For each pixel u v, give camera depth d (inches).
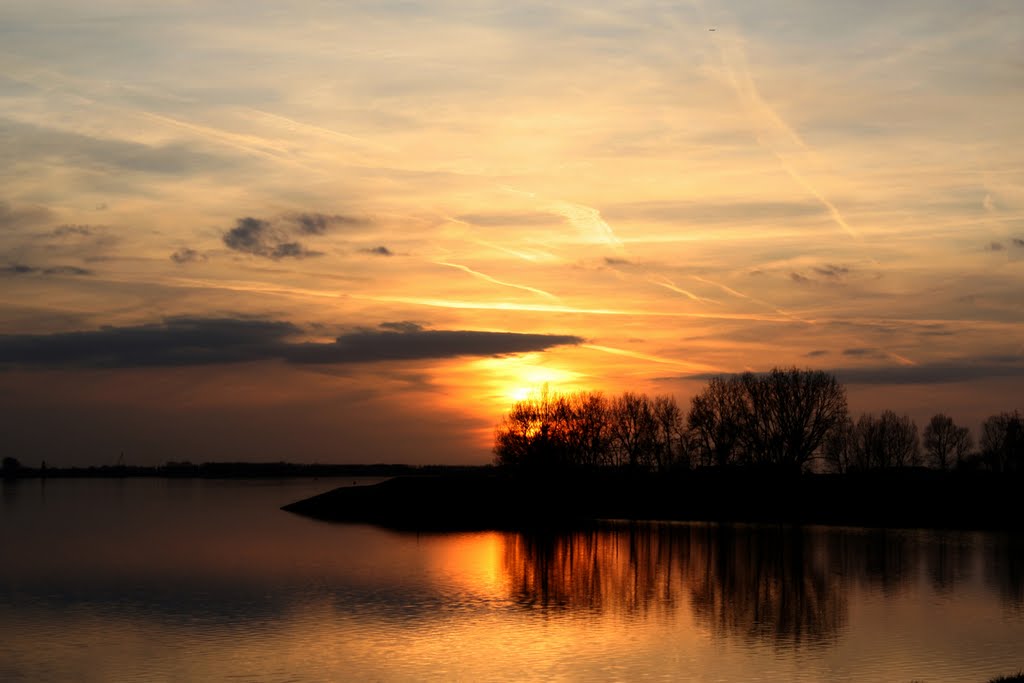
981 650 2005.4
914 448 7839.6
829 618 2380.7
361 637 2175.2
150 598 2716.5
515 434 6648.6
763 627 2282.2
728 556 3703.3
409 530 4995.1
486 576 3176.7
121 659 1987.0
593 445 6747.1
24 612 2508.6
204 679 1831.9
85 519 5964.6
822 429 6063.0
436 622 2353.6
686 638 2164.1
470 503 6156.5
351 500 6565.0
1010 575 3107.8
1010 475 6205.7
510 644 2103.8
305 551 3949.3
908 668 1863.9
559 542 4284.0
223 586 2942.9
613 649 2052.2
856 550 3846.0
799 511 5634.8
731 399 6363.2
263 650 2050.9
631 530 4901.6
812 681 1776.6
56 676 1868.8
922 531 4672.7
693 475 6643.7
